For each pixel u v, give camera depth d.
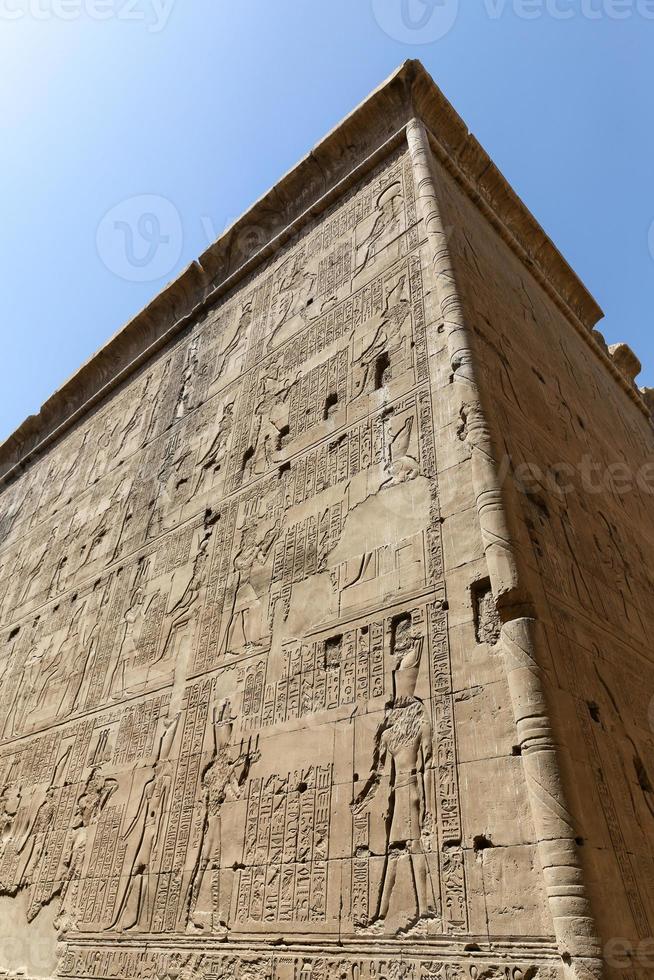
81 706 7.56
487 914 3.37
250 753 5.11
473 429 5.11
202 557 7.23
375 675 4.64
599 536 6.32
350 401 6.70
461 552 4.65
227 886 4.63
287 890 4.27
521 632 4.02
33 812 7.12
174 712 6.13
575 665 4.35
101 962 5.14
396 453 5.74
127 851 5.63
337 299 8.00
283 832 4.51
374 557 5.26
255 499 7.03
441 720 4.12
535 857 3.33
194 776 5.46
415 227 7.47
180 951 4.61
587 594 5.25
